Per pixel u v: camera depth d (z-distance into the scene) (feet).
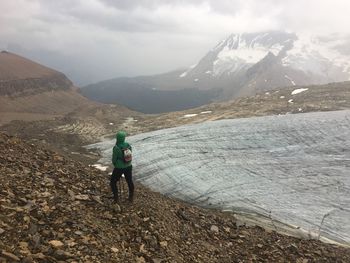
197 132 195.72
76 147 192.24
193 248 49.78
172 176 128.77
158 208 56.49
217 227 60.90
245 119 231.71
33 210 41.88
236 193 108.58
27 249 35.09
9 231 36.91
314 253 59.41
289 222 87.76
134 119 370.53
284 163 139.44
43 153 66.39
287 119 207.41
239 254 53.78
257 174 127.44
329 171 127.24
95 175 64.44
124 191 58.80
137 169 140.77
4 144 62.08
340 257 59.93
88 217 45.11
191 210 66.23
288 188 112.68
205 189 113.70
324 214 92.99
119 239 43.42
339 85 372.17
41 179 52.03
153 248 44.65
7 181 47.65
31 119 504.02
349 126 179.52
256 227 70.33
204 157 150.00
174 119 331.36
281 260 54.44
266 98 354.74
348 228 85.40
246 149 160.25
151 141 189.78
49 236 38.55
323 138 166.50
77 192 51.88
